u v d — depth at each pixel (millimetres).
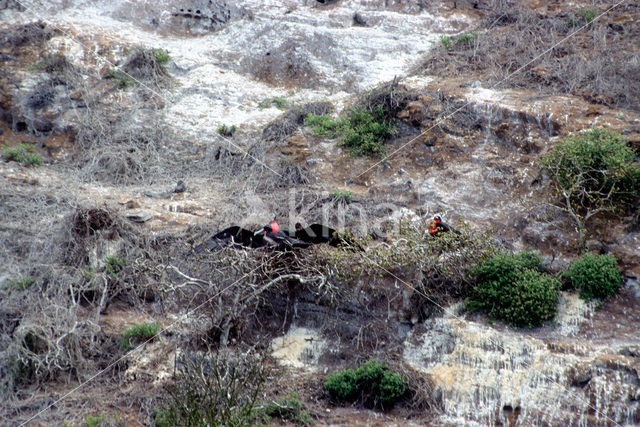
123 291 59031
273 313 58156
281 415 49094
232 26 102250
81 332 53812
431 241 56156
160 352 54188
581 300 54781
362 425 49062
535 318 53688
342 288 56812
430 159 73875
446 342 54000
